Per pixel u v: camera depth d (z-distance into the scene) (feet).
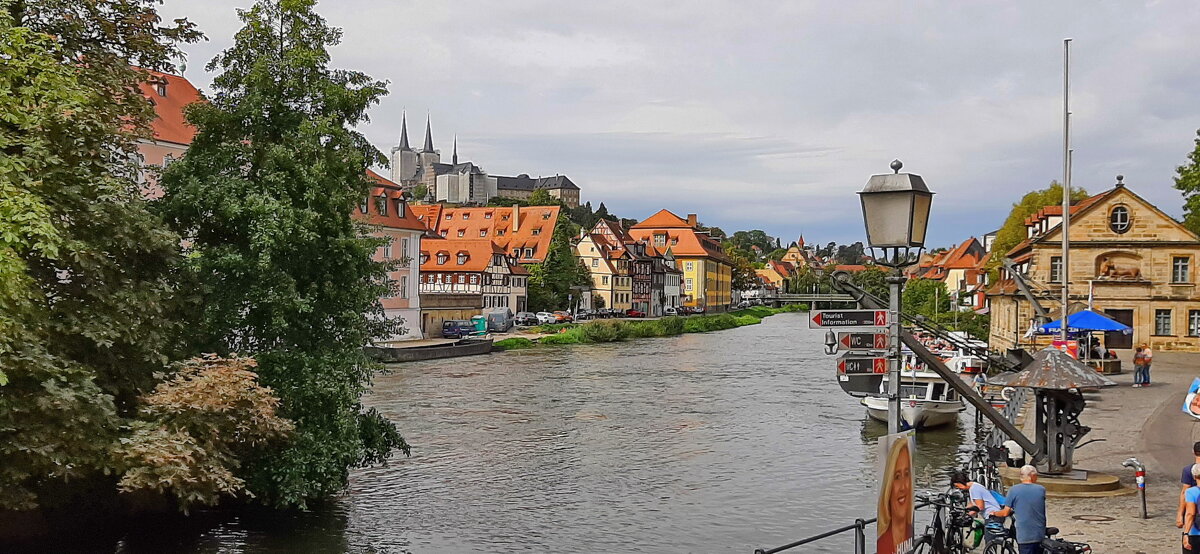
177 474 51.67
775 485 81.05
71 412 49.88
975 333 252.21
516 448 97.60
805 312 655.35
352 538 63.36
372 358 73.87
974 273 396.78
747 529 66.90
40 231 45.93
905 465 31.71
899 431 32.42
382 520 68.08
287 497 63.72
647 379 168.76
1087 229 172.86
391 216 231.50
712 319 378.73
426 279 337.11
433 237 354.13
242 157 68.54
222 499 68.03
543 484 80.59
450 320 265.54
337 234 69.82
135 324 55.47
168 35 67.10
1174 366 148.05
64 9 59.11
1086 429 63.57
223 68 70.38
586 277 435.53
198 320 65.62
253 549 60.44
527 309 382.01
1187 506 41.65
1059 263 175.42
